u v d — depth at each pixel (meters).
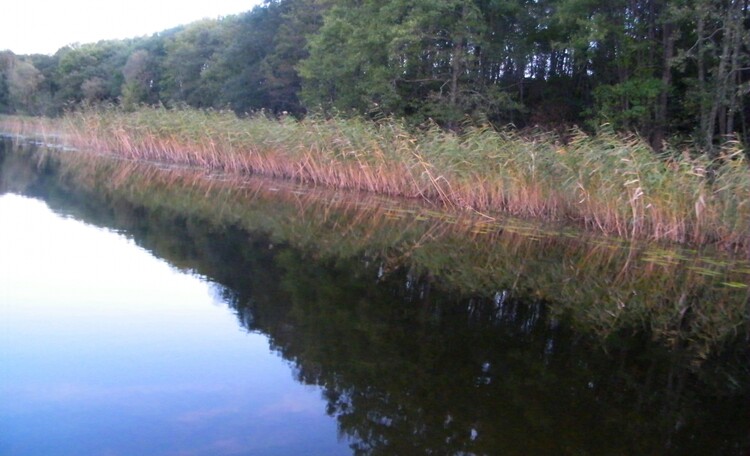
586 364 5.16
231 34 37.75
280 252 8.80
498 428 3.91
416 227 11.57
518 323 6.18
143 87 42.91
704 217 10.48
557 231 11.49
